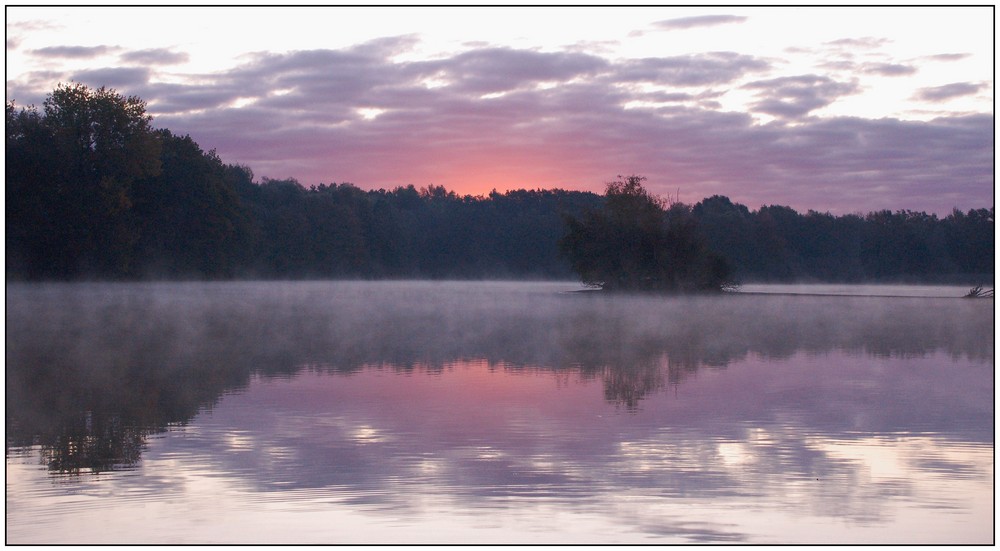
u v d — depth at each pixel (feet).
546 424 42.60
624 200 231.50
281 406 47.44
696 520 29.01
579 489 31.99
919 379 59.06
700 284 230.89
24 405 47.93
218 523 28.73
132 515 29.55
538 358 71.61
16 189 207.31
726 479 33.12
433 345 82.84
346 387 54.65
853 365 67.56
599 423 42.91
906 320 124.16
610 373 61.77
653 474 33.71
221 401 49.19
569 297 205.87
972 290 212.84
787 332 100.78
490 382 57.00
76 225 213.66
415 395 51.37
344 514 29.53
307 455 36.32
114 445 38.17
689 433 40.52
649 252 230.27
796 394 52.13
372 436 39.91
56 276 219.82
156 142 226.99
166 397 50.62
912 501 30.76
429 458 35.91
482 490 31.78
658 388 54.44
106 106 219.61
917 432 40.83
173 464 35.09
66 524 28.63
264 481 32.78
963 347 82.53
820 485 32.48
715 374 61.72
